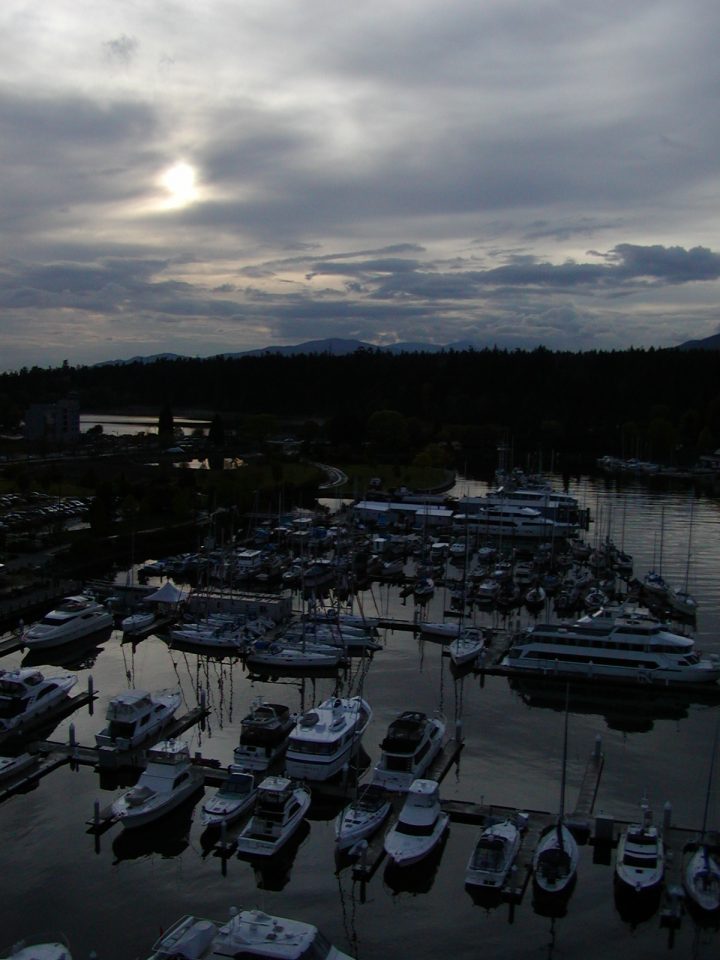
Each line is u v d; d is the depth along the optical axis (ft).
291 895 144.87
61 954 122.31
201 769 182.09
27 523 452.76
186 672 257.96
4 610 300.61
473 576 371.76
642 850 145.38
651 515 552.41
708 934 135.44
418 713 197.47
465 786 180.24
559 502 535.19
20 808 171.53
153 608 309.42
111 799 174.70
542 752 199.82
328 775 178.91
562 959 130.00
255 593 336.70
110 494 487.20
